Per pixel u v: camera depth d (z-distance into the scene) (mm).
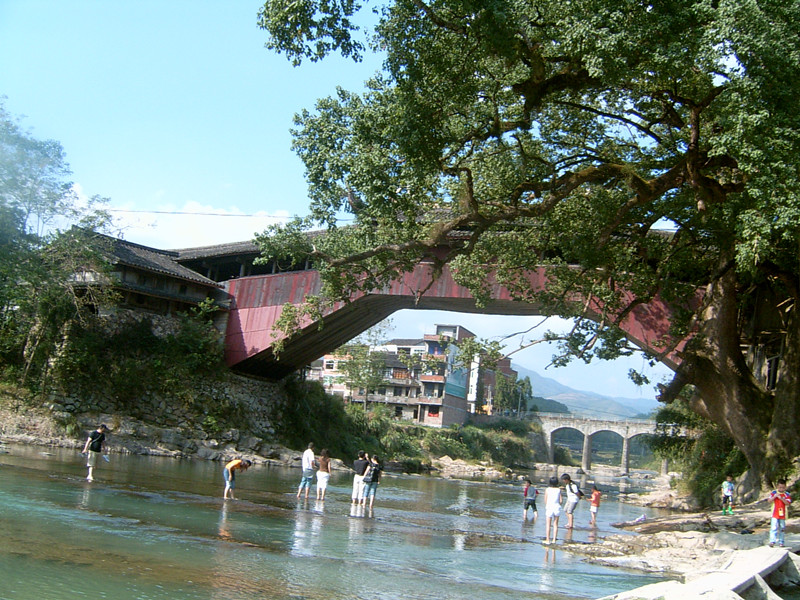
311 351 40156
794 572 10633
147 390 36219
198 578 8320
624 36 12930
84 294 34969
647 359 21359
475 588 9320
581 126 20094
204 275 42562
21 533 9969
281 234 16562
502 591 9258
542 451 81562
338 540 12633
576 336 19750
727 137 13133
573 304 21609
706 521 18250
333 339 39531
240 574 8789
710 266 22844
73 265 32406
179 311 39469
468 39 14594
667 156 19766
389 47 14789
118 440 32344
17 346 33719
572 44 13523
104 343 35688
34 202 31500
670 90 17188
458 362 20797
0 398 31328
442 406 72188
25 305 31859
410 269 17766
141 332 37188
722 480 28219
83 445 30484
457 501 27500
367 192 15156
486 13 13258
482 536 15688
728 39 12820
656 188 17312
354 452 49000
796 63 12578
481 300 22250
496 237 21516
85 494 15234
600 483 69500
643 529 19391
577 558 13133
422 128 14742
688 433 34688
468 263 21891
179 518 13336
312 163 15758
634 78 16406
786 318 24375
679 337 22812
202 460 34094
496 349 19797
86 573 7996
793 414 20125
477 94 16438
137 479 20438
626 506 33875
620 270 20969
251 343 38625
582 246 19156
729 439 30422
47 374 33062
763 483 20344
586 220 19828
